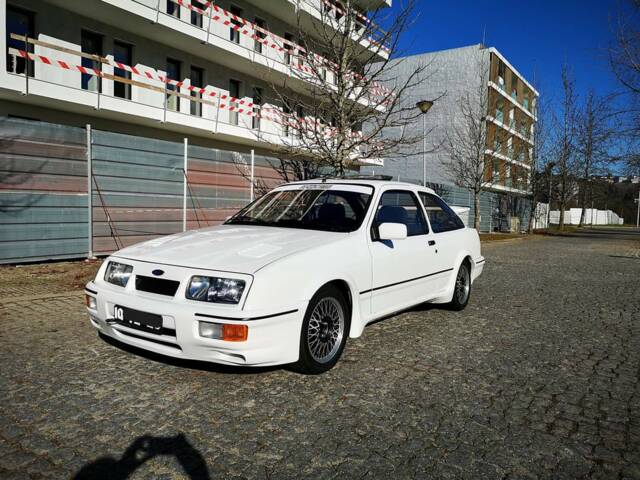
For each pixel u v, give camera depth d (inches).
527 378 157.5
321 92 500.1
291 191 208.4
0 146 315.9
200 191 434.9
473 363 170.9
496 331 216.1
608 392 147.2
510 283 366.9
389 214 195.3
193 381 144.3
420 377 155.2
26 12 621.3
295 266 141.1
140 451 105.0
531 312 260.5
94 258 368.8
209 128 797.9
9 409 123.0
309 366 147.1
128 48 743.1
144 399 131.1
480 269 268.5
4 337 181.9
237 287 130.0
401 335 204.4
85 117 685.9
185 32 736.3
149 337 136.8
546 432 120.2
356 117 473.7
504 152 1295.5
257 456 104.5
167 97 795.4
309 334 147.3
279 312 132.8
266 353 131.3
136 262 147.5
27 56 555.2
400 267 189.0
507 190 1643.7
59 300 243.8
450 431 119.1
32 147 330.6
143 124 749.3
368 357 173.3
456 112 1546.5
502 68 1665.8
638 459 108.5
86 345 174.2
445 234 232.8
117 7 645.3
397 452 108.3
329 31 535.2
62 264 346.3
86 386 138.5
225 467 99.8
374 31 451.2
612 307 280.1
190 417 121.6
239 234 169.5
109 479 94.3
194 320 127.9
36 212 335.3
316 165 537.0
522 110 1809.8
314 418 123.3
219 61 855.7
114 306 143.1
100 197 368.5
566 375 161.5
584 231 1649.9
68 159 349.4
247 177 474.6
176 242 161.8
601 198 2330.2
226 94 890.1
